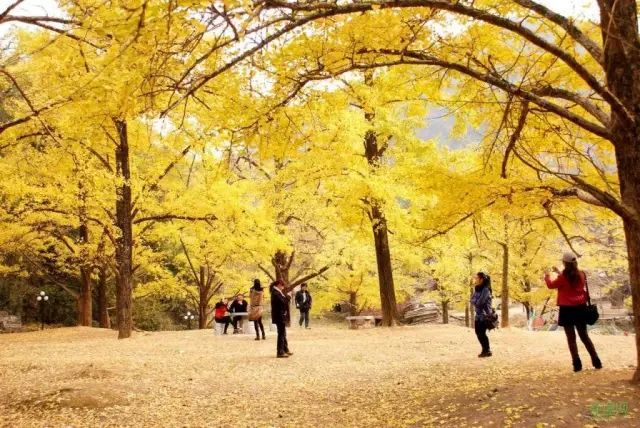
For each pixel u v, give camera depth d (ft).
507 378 24.88
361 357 37.73
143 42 13.37
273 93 21.52
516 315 107.04
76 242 73.56
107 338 55.11
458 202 22.89
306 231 80.59
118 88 14.51
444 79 24.70
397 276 90.74
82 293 75.82
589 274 93.09
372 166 52.31
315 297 99.76
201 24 13.92
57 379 28.84
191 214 56.70
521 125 22.70
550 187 20.75
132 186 54.44
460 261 82.64
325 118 23.94
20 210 54.85
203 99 23.99
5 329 84.64
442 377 28.17
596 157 26.17
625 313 93.81
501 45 22.58
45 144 48.55
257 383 29.30
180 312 115.75
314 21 18.78
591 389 18.66
